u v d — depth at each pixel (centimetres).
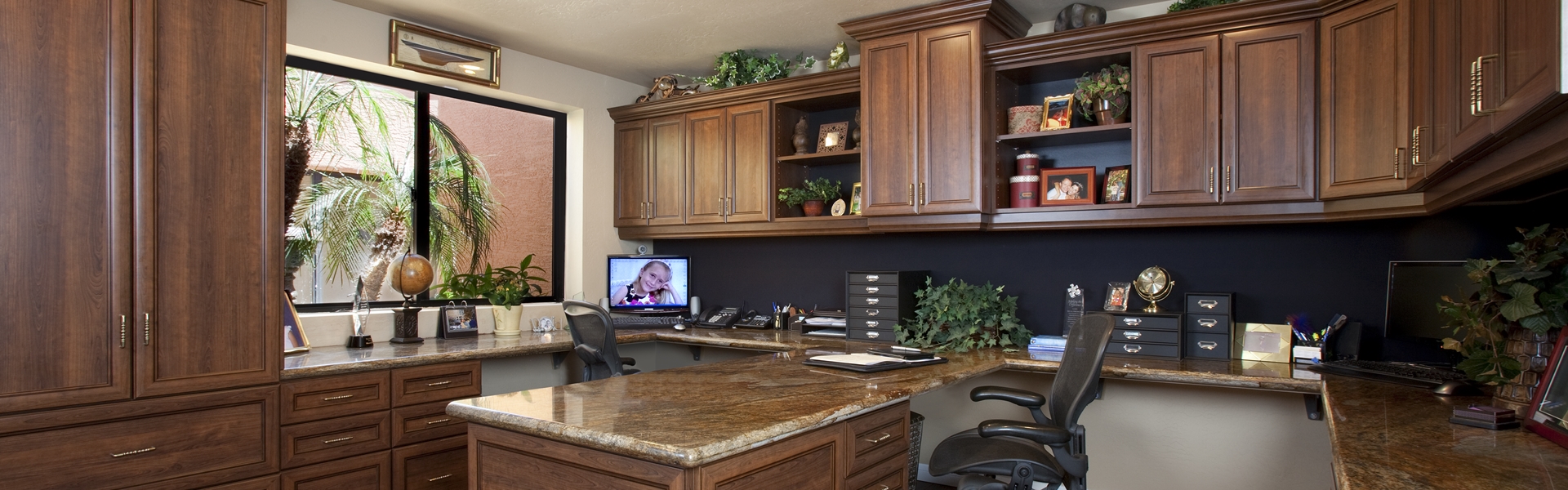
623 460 178
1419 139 229
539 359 409
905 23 373
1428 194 261
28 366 243
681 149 469
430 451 338
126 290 261
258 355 290
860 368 279
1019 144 382
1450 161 184
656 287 486
